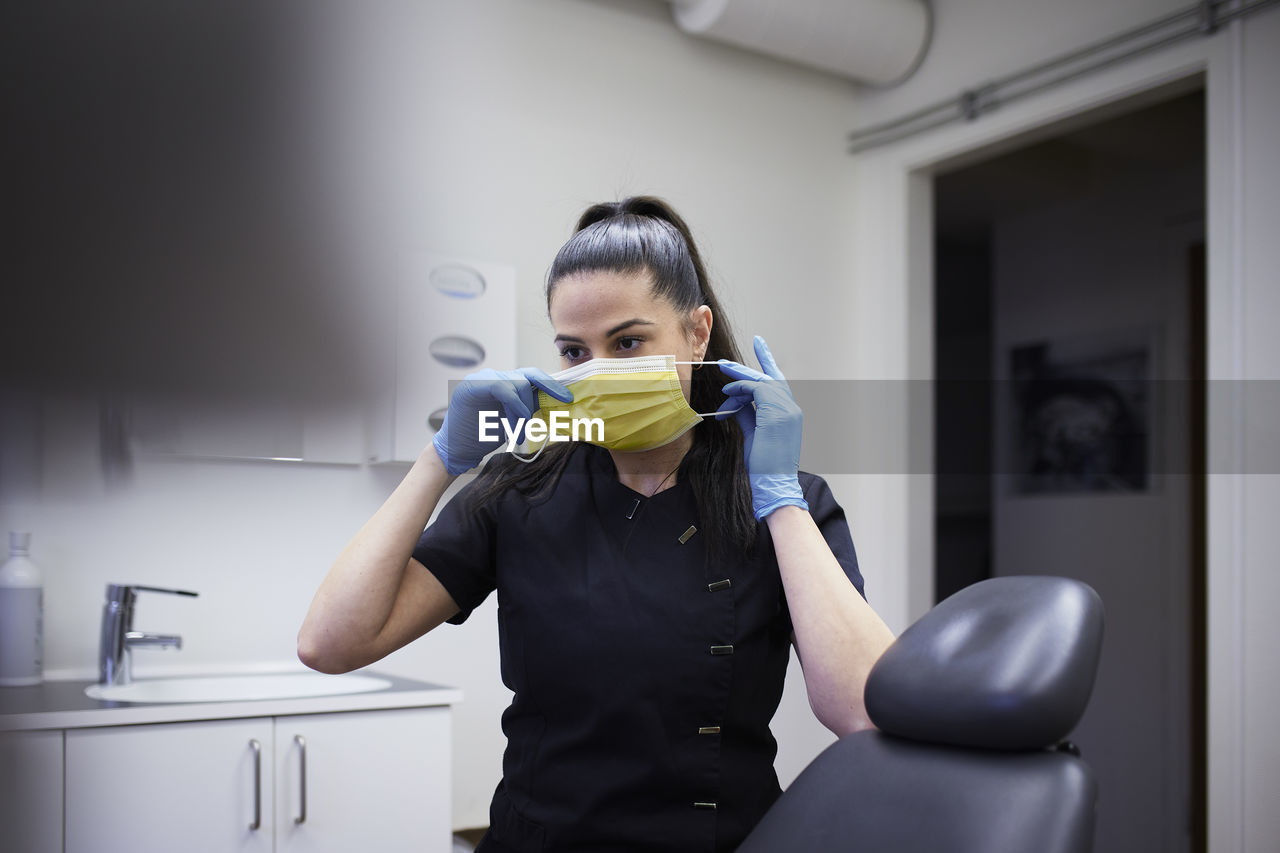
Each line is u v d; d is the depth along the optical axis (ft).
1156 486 13.96
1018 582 2.38
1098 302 15.03
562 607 3.42
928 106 11.09
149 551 7.23
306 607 7.61
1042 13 10.13
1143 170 14.43
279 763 6.31
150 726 5.96
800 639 3.25
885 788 2.30
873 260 11.57
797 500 3.44
